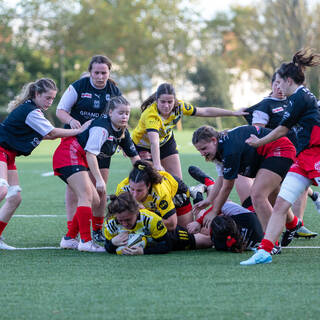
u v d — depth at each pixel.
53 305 11.38
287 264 15.01
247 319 10.44
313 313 10.74
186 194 18.72
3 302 11.61
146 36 170.25
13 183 18.20
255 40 166.38
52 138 18.05
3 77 150.00
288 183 15.31
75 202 19.88
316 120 15.09
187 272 14.08
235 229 16.62
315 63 15.41
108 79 20.45
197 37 175.12
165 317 10.59
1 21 155.62
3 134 17.78
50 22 160.88
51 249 17.89
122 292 12.24
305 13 134.25
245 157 16.52
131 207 15.79
